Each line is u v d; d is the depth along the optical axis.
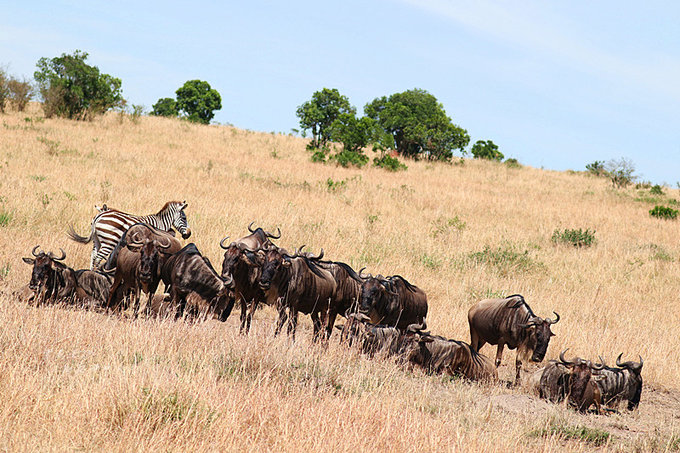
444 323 49.75
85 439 22.58
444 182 150.00
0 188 72.38
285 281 40.06
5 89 182.00
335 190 111.38
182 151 139.75
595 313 59.25
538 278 71.81
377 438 25.83
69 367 29.45
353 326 40.84
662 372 45.94
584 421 35.00
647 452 31.36
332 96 193.75
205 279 41.16
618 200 153.38
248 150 163.00
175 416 24.86
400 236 80.50
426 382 37.00
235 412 25.70
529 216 116.94
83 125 168.62
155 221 55.75
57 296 41.81
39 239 56.16
